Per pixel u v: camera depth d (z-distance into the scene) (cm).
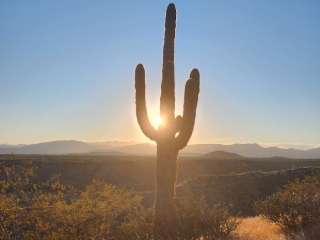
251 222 1641
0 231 1073
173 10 1413
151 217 1286
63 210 1131
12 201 1121
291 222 1438
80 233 1128
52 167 5753
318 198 1525
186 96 1331
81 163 6081
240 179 4138
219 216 1312
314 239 1191
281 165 7625
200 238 1251
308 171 4294
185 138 1348
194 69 1379
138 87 1377
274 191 3941
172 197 1346
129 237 1182
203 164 7031
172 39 1405
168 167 1350
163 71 1391
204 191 3903
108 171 6081
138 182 5966
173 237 1227
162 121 1368
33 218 1121
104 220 1167
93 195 1208
